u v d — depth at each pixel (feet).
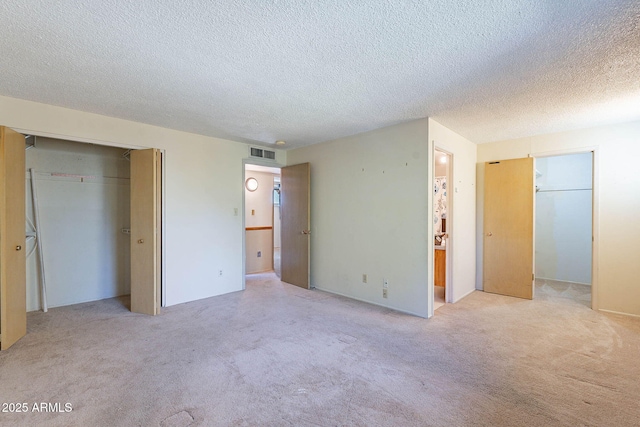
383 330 9.95
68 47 6.23
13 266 8.93
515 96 8.89
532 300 13.37
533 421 5.61
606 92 8.51
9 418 5.66
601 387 6.68
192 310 12.00
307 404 6.15
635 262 11.23
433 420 5.65
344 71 7.32
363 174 13.23
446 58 6.68
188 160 13.23
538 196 17.95
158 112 10.52
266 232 20.63
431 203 11.24
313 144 15.66
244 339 9.25
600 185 11.89
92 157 13.60
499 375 7.20
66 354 8.22
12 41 5.98
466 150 14.25
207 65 7.03
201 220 13.69
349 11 5.06
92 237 13.57
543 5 4.89
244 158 15.38
